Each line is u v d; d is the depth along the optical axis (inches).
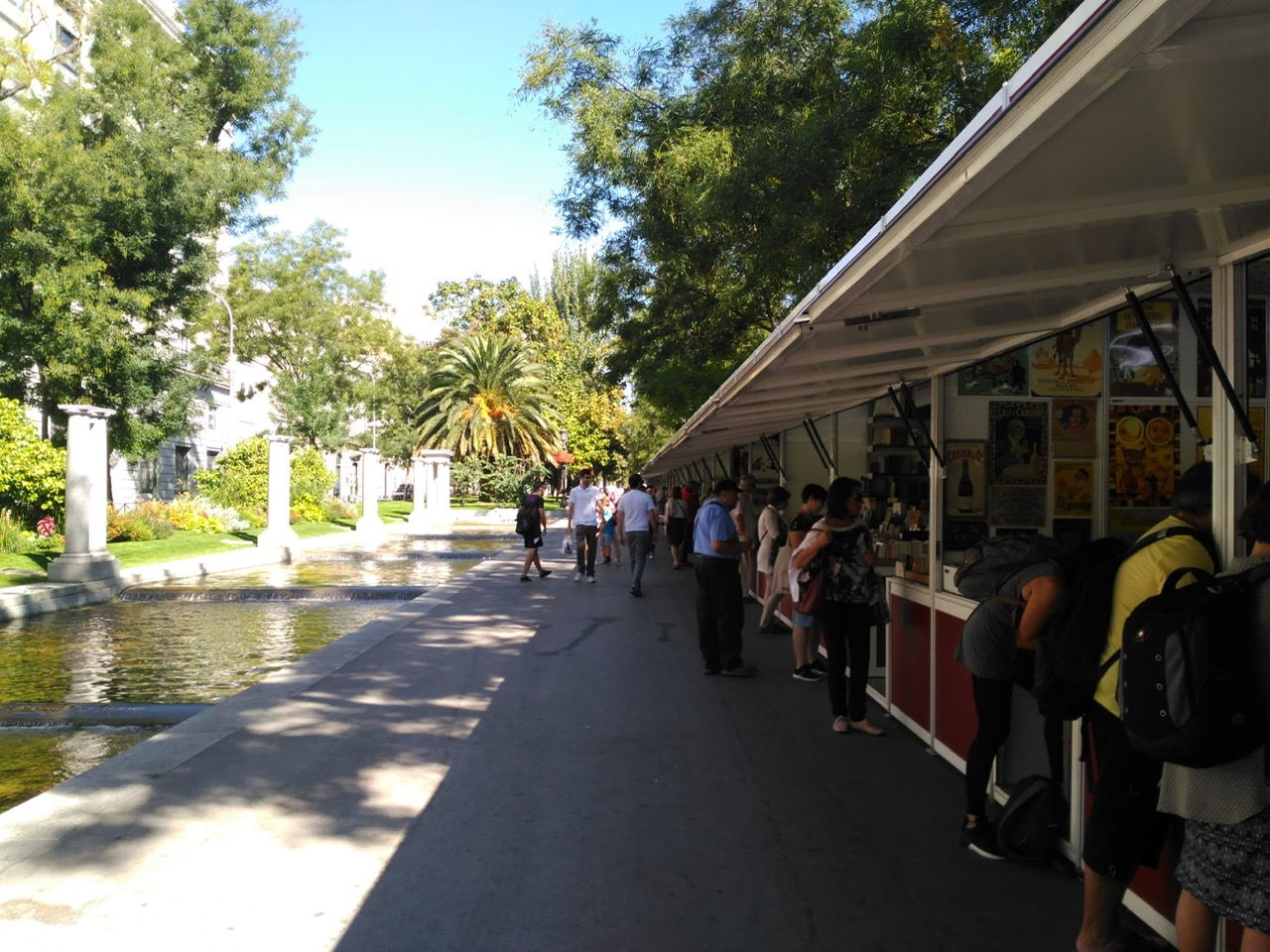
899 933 150.8
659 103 823.7
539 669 363.3
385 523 1790.1
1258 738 101.6
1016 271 153.2
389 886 168.2
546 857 181.5
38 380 1097.4
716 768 237.3
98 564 673.6
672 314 984.9
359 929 152.1
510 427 2357.3
